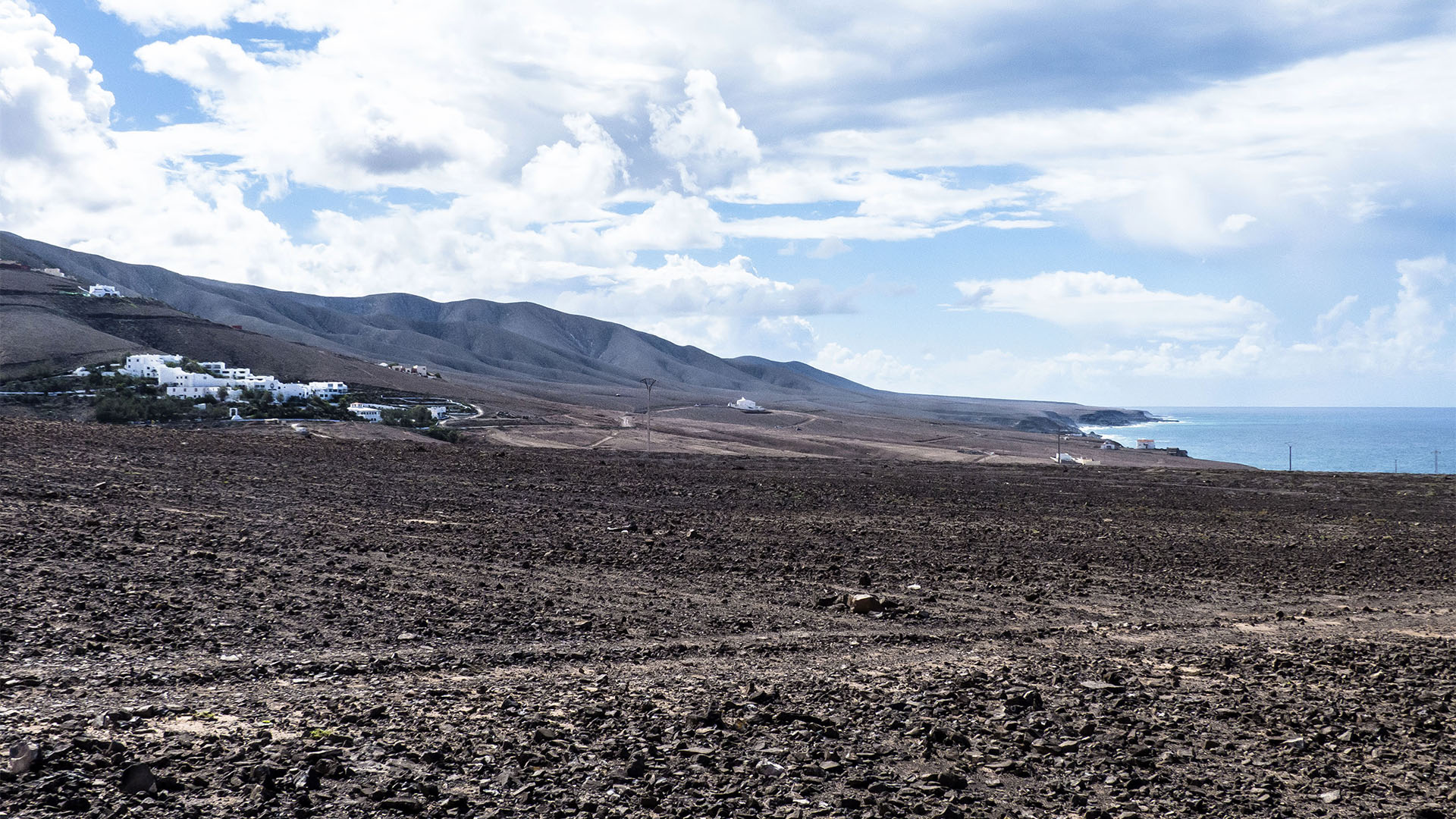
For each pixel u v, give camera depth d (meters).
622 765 8.64
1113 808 8.29
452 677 12.09
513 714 10.18
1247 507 42.56
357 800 7.44
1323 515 40.47
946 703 11.55
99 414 133.12
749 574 21.34
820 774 8.73
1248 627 18.22
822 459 63.59
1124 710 11.75
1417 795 8.99
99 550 18.48
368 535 23.03
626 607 17.33
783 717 10.55
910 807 8.04
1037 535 30.69
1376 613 20.17
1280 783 9.20
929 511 35.84
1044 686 12.86
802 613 17.70
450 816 7.28
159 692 10.66
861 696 11.82
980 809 8.15
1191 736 10.70
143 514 23.08
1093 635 16.80
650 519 29.52
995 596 20.34
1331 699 12.66
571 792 7.91
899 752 9.59
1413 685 13.59
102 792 7.21
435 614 15.72
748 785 8.36
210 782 7.59
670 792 8.08
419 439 130.88
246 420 135.12
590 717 10.19
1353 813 8.47
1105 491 47.75
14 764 7.50
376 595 16.83
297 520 24.33
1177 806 8.44
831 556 24.38
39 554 17.66
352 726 9.48
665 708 10.83
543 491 35.09
